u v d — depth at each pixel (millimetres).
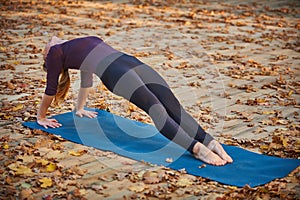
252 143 3689
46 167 3240
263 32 7605
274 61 6078
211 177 3125
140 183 3064
